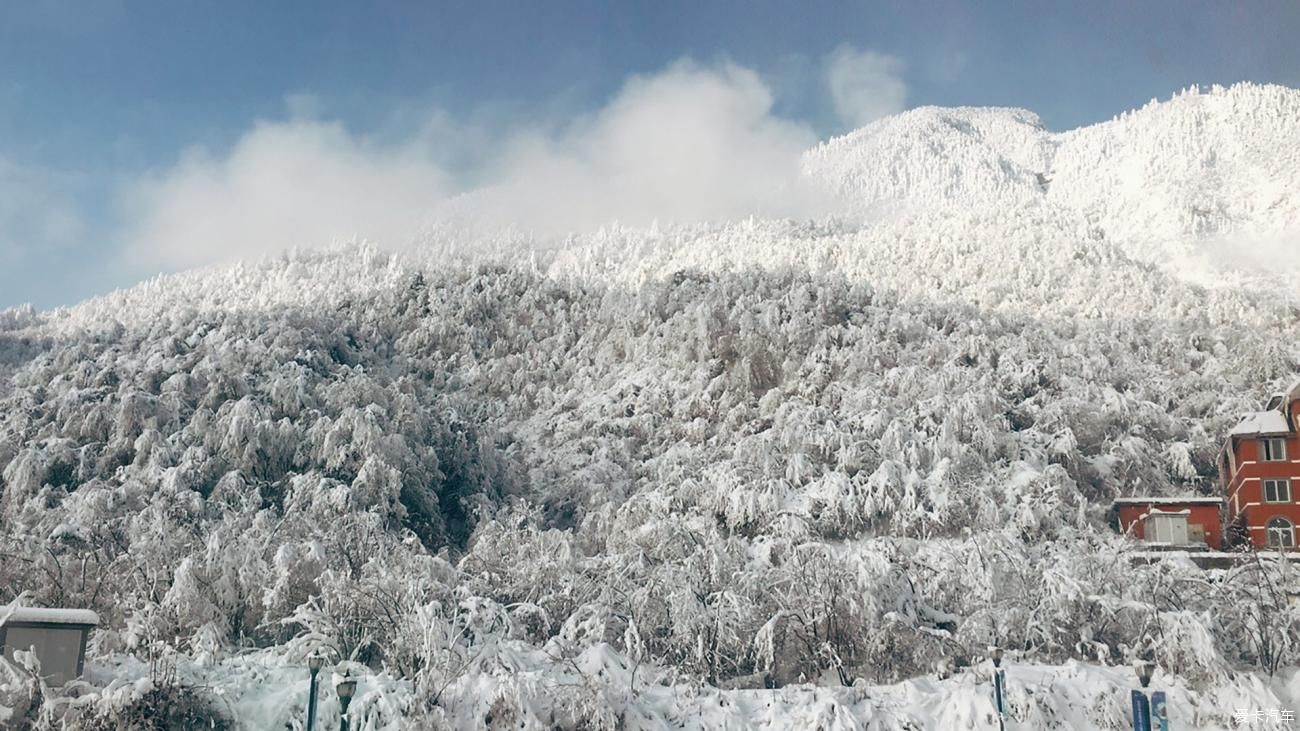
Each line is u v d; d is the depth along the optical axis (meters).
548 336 131.12
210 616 45.75
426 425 90.12
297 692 36.47
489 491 87.69
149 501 69.62
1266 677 39.84
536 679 37.16
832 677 44.09
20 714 32.84
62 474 78.75
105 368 99.06
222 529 55.06
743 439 80.88
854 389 92.25
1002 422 79.81
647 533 59.06
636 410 103.06
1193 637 37.91
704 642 43.75
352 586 44.78
